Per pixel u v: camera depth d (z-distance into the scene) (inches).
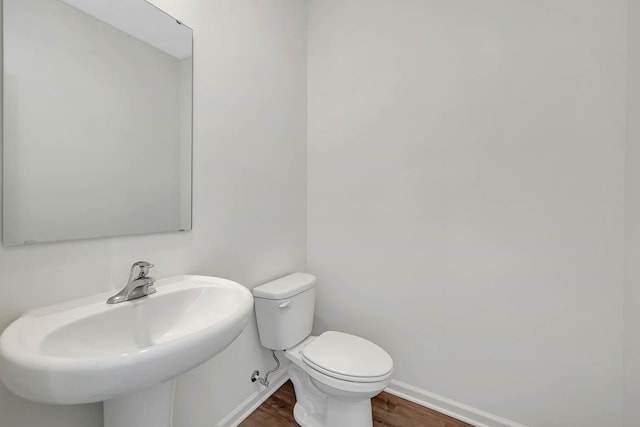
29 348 22.9
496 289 55.3
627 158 44.6
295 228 73.0
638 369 42.7
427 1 60.8
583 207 48.2
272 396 65.0
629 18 44.2
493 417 55.7
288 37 69.3
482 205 56.2
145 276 36.3
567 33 48.7
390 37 65.1
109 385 21.6
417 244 62.9
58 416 32.3
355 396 46.7
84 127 34.6
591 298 48.0
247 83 57.5
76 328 28.7
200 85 48.1
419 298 62.9
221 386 53.2
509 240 54.0
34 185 30.6
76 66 33.9
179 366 25.1
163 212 43.1
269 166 63.8
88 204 35.0
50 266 31.8
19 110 29.6
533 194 51.9
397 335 65.7
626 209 44.9
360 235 69.9
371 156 68.1
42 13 31.2
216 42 50.8
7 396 28.5
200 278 43.5
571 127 48.8
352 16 69.9
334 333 60.3
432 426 56.6
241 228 56.9
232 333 30.5
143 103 40.6
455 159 58.6
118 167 37.9
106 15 36.7
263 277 62.6
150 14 41.2
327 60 73.6
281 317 57.7
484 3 55.2
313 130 76.2
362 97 68.8
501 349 55.2
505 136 53.9
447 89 59.1
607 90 46.1
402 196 64.4
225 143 52.9
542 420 52.0
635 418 43.4
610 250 46.5
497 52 54.3
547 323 51.3
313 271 77.2
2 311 28.4
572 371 49.6
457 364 59.2
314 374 49.9
